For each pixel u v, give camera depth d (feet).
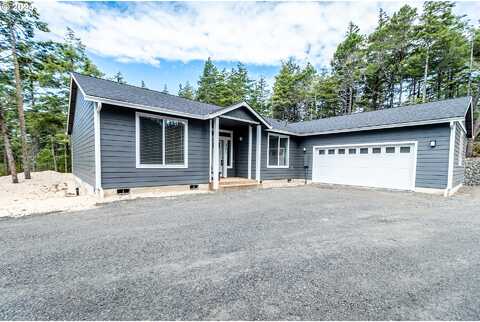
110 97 21.25
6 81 39.58
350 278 7.52
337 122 42.24
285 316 5.62
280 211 17.43
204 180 29.68
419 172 28.91
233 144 38.86
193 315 5.63
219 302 6.16
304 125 48.57
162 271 7.86
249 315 5.65
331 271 7.99
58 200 20.79
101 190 21.12
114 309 5.82
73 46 54.24
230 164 38.40
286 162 41.91
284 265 8.41
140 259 8.80
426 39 59.52
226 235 11.73
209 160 29.94
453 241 11.26
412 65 63.93
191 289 6.77
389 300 6.32
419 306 6.08
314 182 41.73
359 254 9.51
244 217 15.47
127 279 7.31
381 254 9.53
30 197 24.32
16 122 51.78
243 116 32.07
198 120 28.78
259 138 34.68
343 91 80.59
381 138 32.53
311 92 83.92
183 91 118.32
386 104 76.33
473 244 10.88
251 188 33.12
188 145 27.81
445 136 26.78
